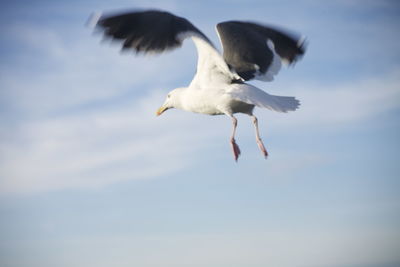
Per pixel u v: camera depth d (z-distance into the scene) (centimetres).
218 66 822
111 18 748
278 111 760
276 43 880
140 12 768
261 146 833
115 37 760
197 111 861
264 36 874
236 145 830
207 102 831
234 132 827
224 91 815
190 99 847
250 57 862
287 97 796
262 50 870
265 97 785
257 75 866
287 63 885
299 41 868
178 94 879
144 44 786
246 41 865
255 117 845
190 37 796
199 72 838
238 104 826
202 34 805
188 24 801
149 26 782
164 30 794
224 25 868
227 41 857
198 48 812
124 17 757
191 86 848
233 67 849
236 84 806
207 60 821
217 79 828
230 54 855
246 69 858
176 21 794
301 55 876
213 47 800
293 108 773
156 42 793
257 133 839
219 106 826
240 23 876
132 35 773
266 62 871
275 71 876
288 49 879
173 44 802
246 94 780
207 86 830
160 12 782
